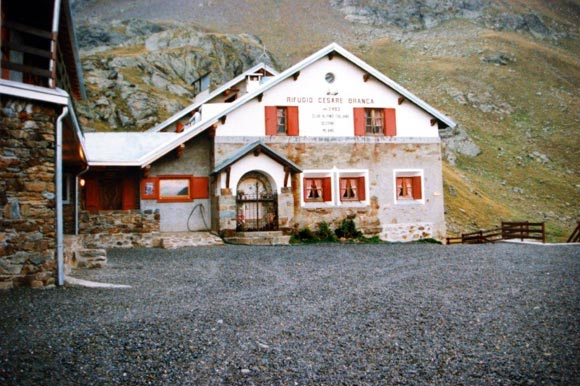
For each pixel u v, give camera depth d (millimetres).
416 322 6367
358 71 21188
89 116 42031
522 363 4777
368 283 9422
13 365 4617
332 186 20406
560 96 74688
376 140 21031
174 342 5504
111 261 12969
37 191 8609
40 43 11695
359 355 5129
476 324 6211
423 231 21141
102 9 114938
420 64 86938
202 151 20156
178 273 10797
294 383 4406
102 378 4445
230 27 108500
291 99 20406
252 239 18156
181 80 58562
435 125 21828
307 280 9844
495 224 37906
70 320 6293
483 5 120875
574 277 9492
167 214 19562
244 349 5309
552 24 115812
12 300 7363
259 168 19125
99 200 19984
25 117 8570
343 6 121812
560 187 51188
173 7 118125
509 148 60250
